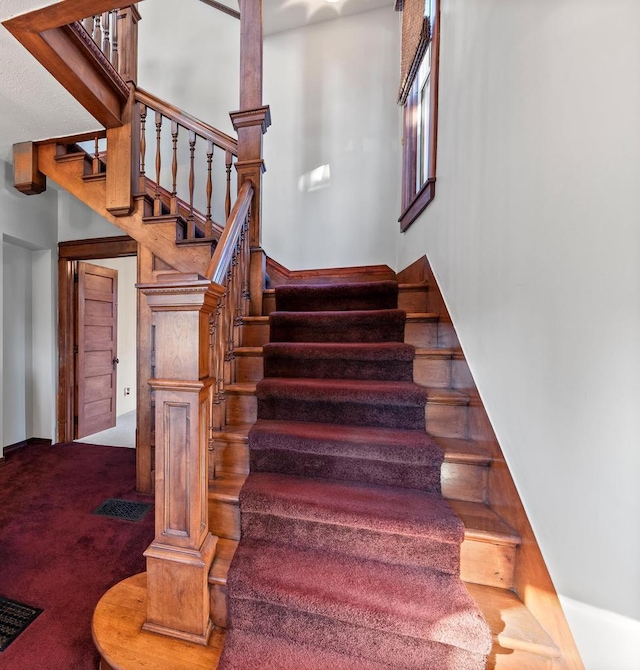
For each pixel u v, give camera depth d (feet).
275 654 3.32
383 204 9.95
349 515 3.86
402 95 8.94
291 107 10.44
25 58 5.18
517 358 3.71
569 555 2.89
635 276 2.28
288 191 10.49
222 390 5.09
